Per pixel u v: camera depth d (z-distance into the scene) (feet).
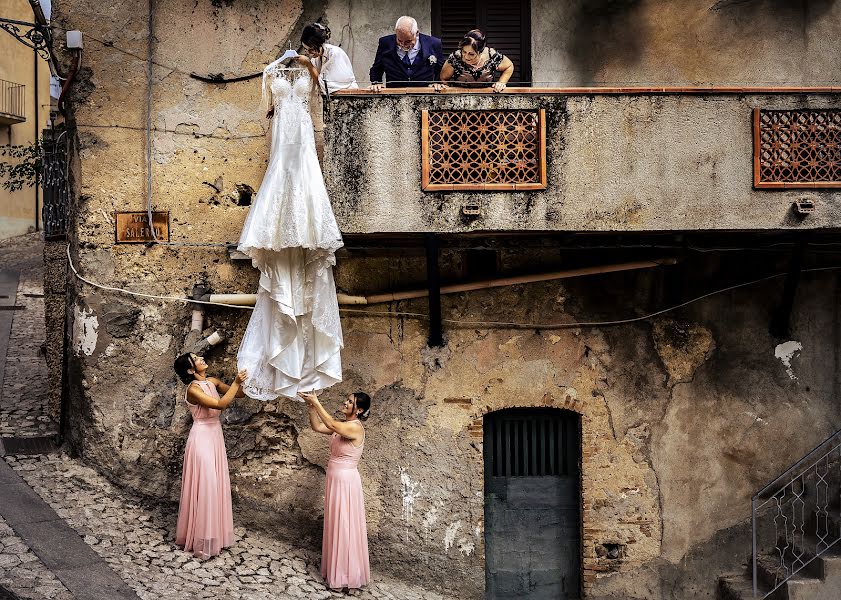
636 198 24.53
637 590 29.17
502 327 28.96
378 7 29.27
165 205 28.45
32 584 21.08
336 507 25.29
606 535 29.09
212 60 28.50
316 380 24.75
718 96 24.62
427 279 28.96
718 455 29.58
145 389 28.25
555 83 29.84
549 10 29.89
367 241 28.30
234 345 28.37
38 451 29.55
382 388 28.58
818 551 27.71
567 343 29.14
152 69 28.37
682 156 24.61
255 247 23.27
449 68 26.48
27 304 51.60
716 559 29.48
